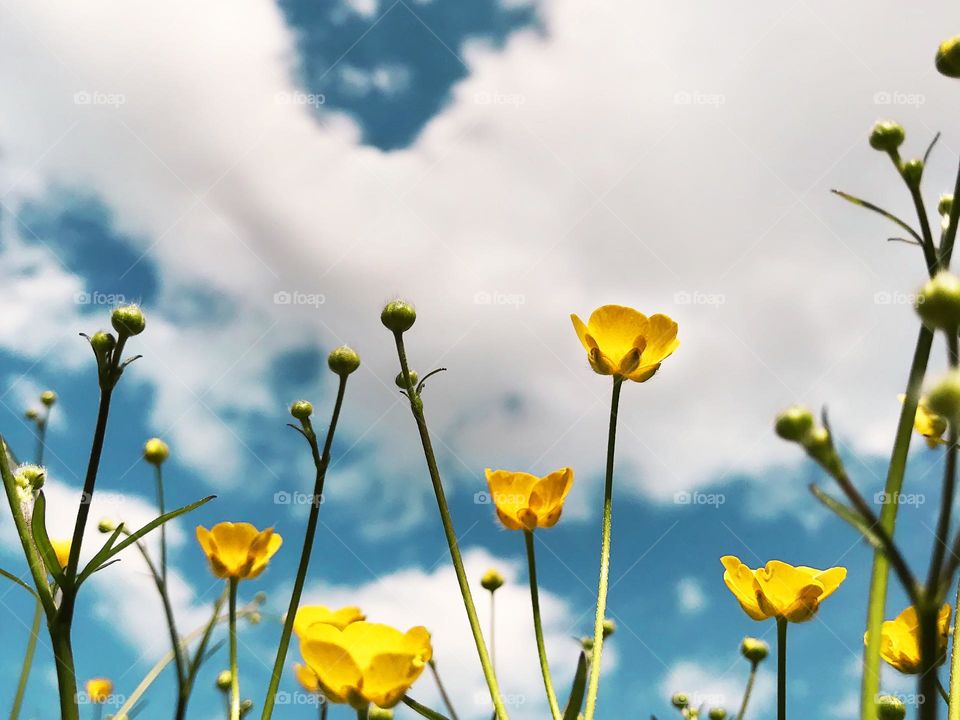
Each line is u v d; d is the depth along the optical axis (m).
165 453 0.28
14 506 0.18
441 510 0.20
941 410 0.10
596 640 0.19
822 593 0.18
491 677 0.18
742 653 0.28
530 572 0.21
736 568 0.19
